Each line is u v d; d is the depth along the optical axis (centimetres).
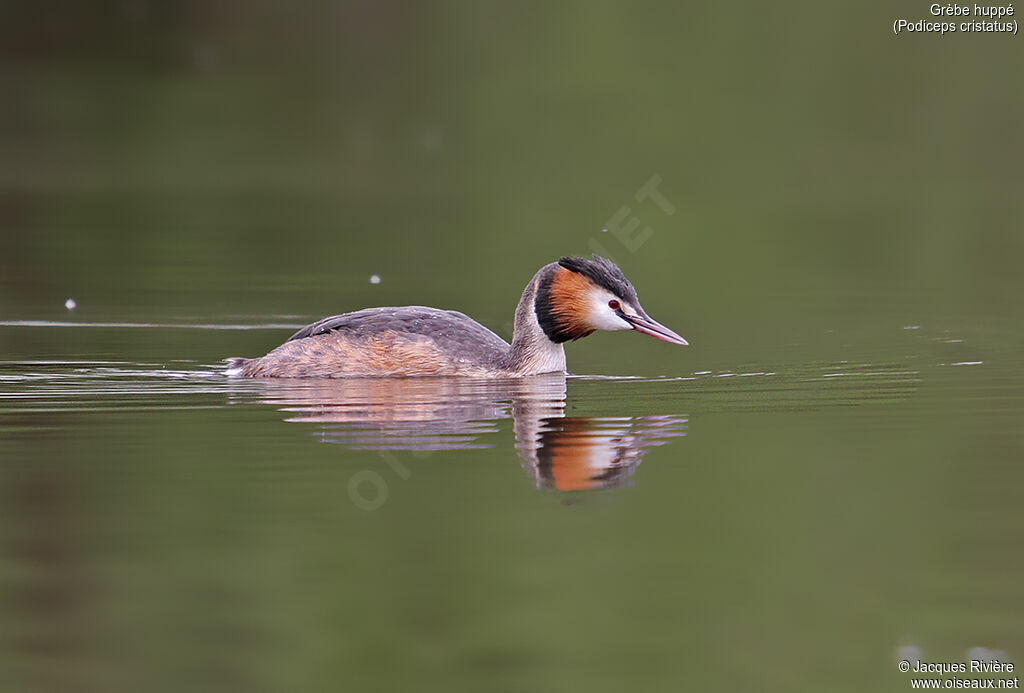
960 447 1267
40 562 998
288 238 2648
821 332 1875
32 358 1666
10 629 908
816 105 3816
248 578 975
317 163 3453
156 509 1096
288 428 1326
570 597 959
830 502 1130
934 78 3816
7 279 2198
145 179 3275
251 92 4034
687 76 3981
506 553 1020
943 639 892
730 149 3569
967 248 2606
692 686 847
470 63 4122
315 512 1096
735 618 929
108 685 838
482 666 869
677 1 4100
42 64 4094
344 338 1571
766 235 2747
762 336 1853
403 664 859
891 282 2286
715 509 1112
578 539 1053
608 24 4122
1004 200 3098
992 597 952
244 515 1088
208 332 1852
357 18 4253
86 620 916
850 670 865
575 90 3928
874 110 3853
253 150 3559
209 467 1198
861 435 1313
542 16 4216
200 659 875
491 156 3509
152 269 2322
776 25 4009
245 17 4278
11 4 4169
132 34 4250
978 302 2091
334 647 897
